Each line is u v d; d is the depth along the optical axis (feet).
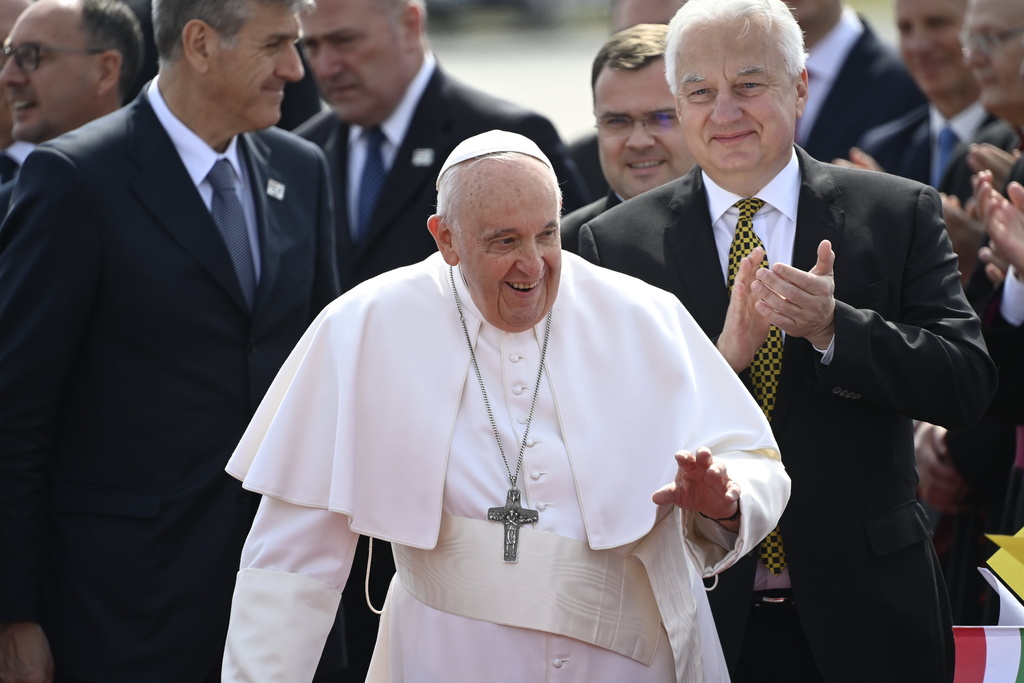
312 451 37.45
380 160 66.28
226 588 48.08
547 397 37.45
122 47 58.39
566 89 214.07
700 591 38.88
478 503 36.32
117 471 47.91
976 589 57.93
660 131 51.83
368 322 37.91
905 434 42.52
